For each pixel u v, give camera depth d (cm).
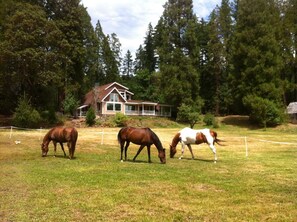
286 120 4947
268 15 5331
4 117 4925
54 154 1722
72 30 5250
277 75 5219
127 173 1238
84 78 5941
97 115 5669
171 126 5222
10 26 4241
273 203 864
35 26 4328
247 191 985
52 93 5225
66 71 5188
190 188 1012
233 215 761
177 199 889
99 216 743
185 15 6306
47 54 4338
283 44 5753
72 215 747
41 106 4931
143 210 790
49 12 5272
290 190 1000
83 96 6362
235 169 1380
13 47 4153
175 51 6041
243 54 5262
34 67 4284
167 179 1139
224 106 6694
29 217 730
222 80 6944
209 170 1347
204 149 2212
